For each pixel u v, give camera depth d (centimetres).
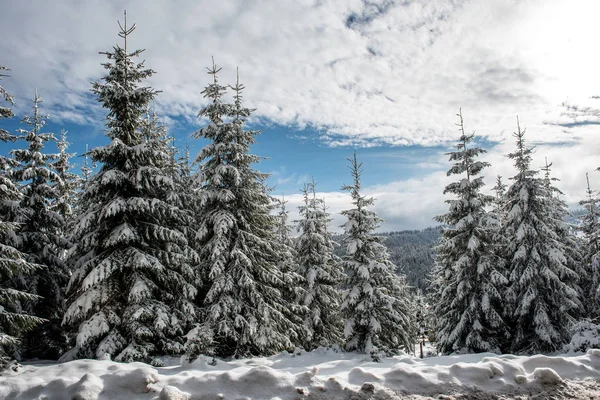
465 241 1752
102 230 1227
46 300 1530
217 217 1405
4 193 1045
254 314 1384
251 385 682
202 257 1498
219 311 1299
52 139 1617
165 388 643
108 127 1293
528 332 1703
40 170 1548
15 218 1421
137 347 1093
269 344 1357
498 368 770
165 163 1380
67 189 2009
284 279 1647
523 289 1695
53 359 1516
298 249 2209
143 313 1114
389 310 1850
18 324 978
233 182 1496
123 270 1202
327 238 2306
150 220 1310
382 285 1991
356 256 1953
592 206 2208
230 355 1380
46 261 1515
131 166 1234
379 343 1725
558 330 1666
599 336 1329
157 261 1181
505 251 1831
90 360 941
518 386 729
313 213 2286
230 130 1477
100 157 1207
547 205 1756
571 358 869
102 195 1239
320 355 1497
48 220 1557
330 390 680
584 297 1945
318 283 2088
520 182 1789
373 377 735
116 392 664
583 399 684
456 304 1750
